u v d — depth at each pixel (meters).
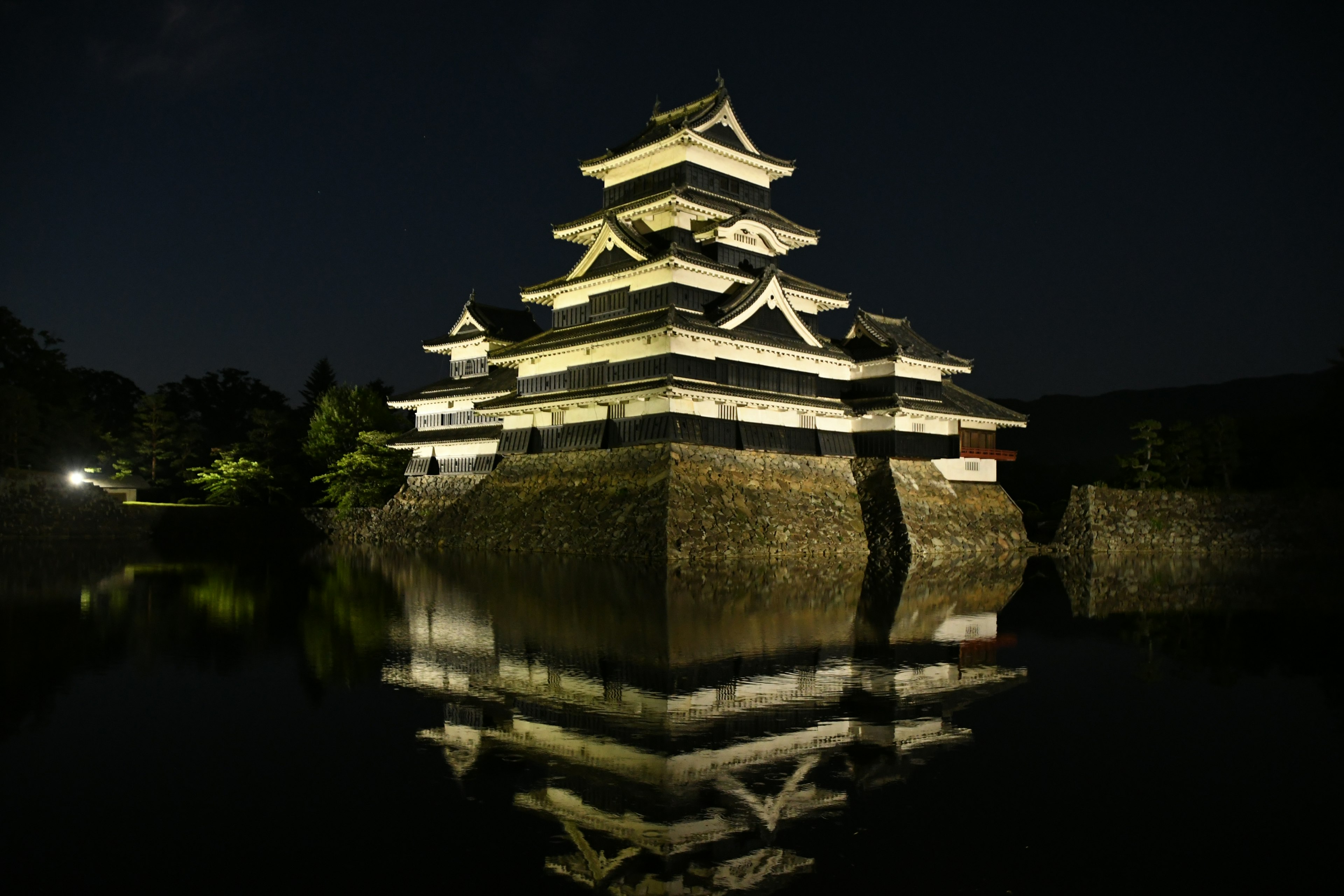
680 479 45.00
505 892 9.27
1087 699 17.52
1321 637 25.23
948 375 64.94
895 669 19.91
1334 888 9.47
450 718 15.54
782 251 57.22
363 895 9.23
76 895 9.20
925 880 9.62
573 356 53.94
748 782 12.48
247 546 63.72
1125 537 59.03
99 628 24.75
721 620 26.34
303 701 16.69
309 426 100.38
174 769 12.94
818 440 55.06
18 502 63.47
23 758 13.41
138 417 86.50
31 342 72.50
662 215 55.06
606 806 11.62
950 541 54.03
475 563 44.72
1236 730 15.46
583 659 20.42
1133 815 11.53
